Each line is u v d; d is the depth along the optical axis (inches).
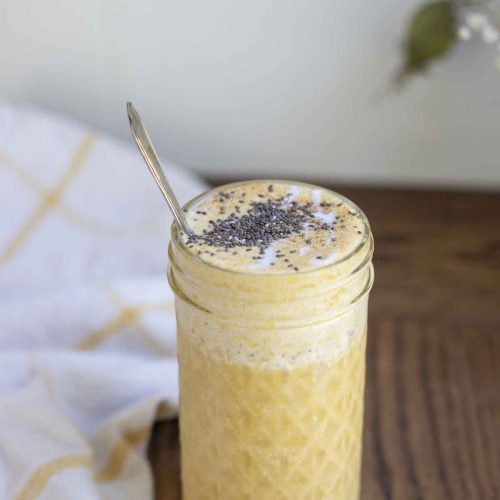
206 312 16.5
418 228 26.5
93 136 27.2
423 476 20.2
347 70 27.0
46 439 20.1
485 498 19.8
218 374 17.1
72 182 26.9
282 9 26.3
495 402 21.8
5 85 28.1
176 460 20.7
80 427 21.4
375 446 20.8
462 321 23.7
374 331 23.5
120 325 22.8
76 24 27.1
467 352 22.9
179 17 26.7
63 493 19.2
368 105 27.4
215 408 17.5
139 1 26.6
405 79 26.7
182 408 18.3
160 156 28.6
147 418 20.7
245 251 16.4
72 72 27.8
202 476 18.4
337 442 17.9
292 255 16.3
